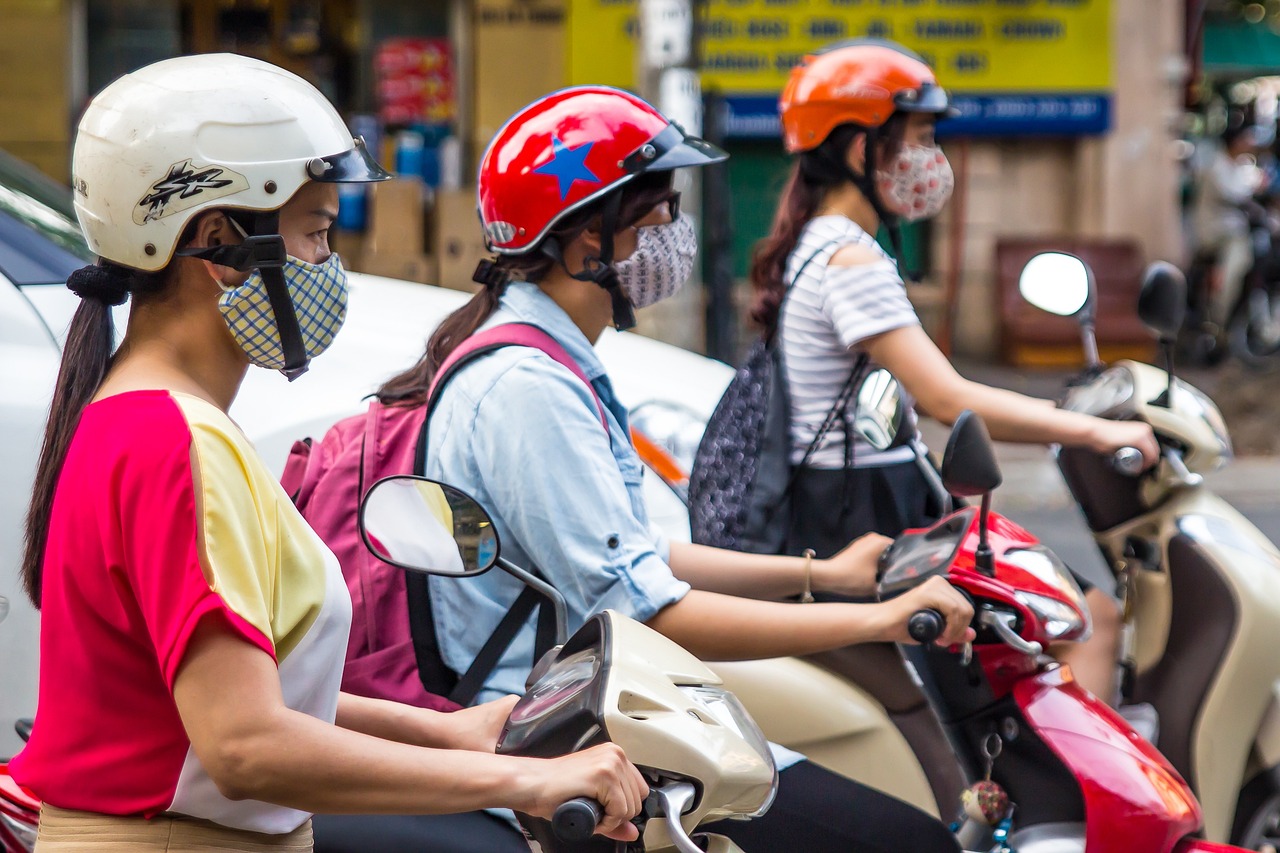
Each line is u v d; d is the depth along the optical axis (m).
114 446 2.54
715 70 19.58
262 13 18.78
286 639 2.65
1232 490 14.24
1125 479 5.34
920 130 5.10
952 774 4.82
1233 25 28.34
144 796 2.57
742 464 5.01
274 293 2.71
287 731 2.46
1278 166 25.28
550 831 2.87
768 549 4.90
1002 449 15.18
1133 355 20.09
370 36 19.00
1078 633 4.25
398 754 2.52
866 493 4.90
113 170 2.65
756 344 5.18
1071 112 20.33
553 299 3.76
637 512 3.70
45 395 5.31
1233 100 29.91
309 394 5.77
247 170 2.66
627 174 3.64
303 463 4.09
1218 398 18.47
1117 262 20.25
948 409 4.75
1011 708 4.47
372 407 3.94
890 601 3.61
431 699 3.59
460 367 3.60
